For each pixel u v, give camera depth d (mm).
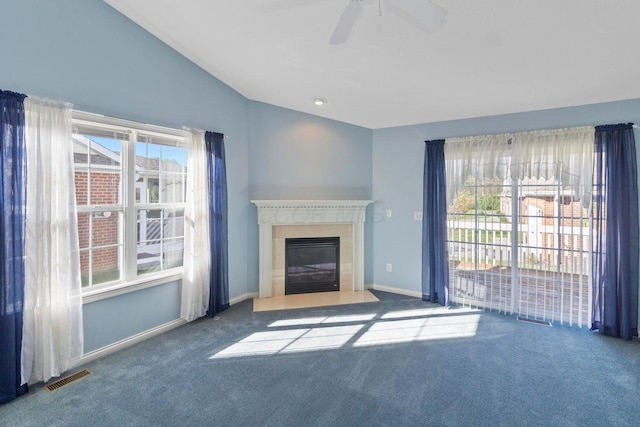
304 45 2863
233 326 3473
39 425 1962
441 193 4145
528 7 2074
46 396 2242
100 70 2693
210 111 3725
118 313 2926
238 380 2455
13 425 1959
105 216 2910
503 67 2834
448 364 2695
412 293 4555
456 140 4059
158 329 3258
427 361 2744
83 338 2658
